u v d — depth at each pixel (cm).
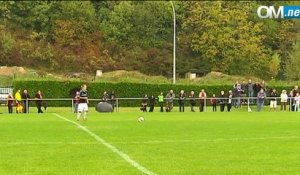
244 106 9825
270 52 17000
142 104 9200
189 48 17462
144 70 17125
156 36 17838
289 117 6812
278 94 11381
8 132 4503
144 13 17838
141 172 2439
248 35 15700
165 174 2395
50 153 3106
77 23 17638
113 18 17900
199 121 5978
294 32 17688
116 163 2708
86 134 4284
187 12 17925
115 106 9606
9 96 8669
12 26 17712
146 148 3344
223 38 15512
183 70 17050
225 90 11325
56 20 17700
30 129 4819
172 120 6169
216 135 4200
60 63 16875
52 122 5812
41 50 16988
